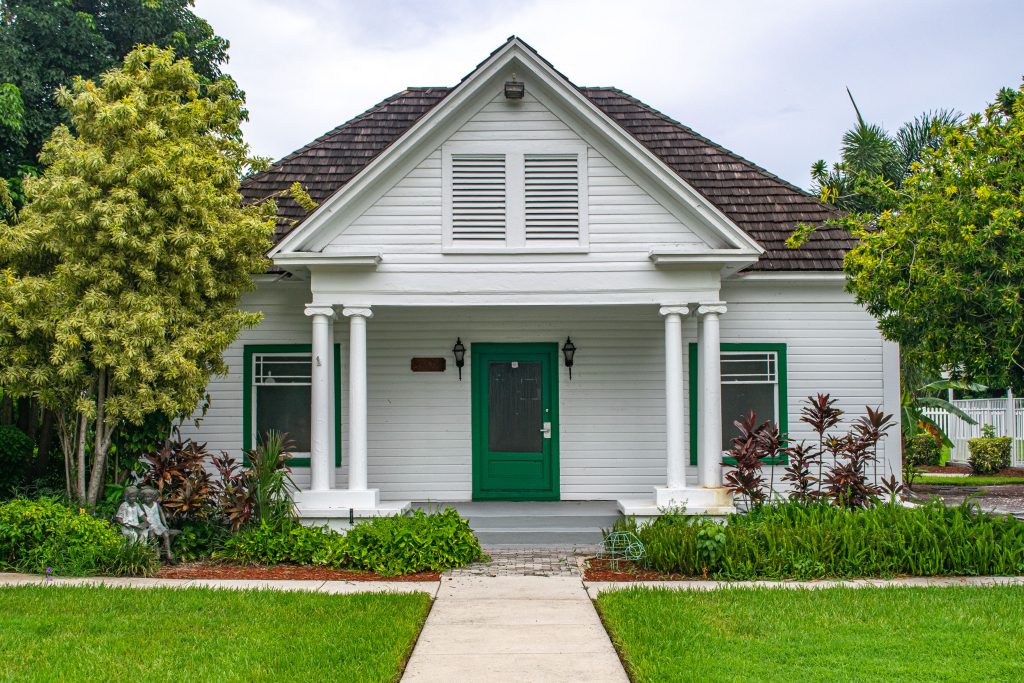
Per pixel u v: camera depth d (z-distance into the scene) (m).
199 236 10.30
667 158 14.52
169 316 10.37
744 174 14.32
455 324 13.55
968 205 9.28
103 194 10.18
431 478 13.45
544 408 13.53
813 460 12.66
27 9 18.97
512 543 11.35
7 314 9.73
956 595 8.20
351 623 7.35
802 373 13.30
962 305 9.45
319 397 11.59
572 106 11.74
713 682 5.92
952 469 23.59
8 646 6.66
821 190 10.92
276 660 6.35
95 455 10.70
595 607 8.14
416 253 11.78
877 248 9.84
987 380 9.89
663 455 13.44
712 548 9.40
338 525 11.33
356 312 11.65
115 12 21.55
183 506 10.17
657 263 11.57
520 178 11.90
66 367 9.87
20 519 9.55
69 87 19.14
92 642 6.79
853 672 6.11
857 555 9.36
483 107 11.92
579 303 11.79
